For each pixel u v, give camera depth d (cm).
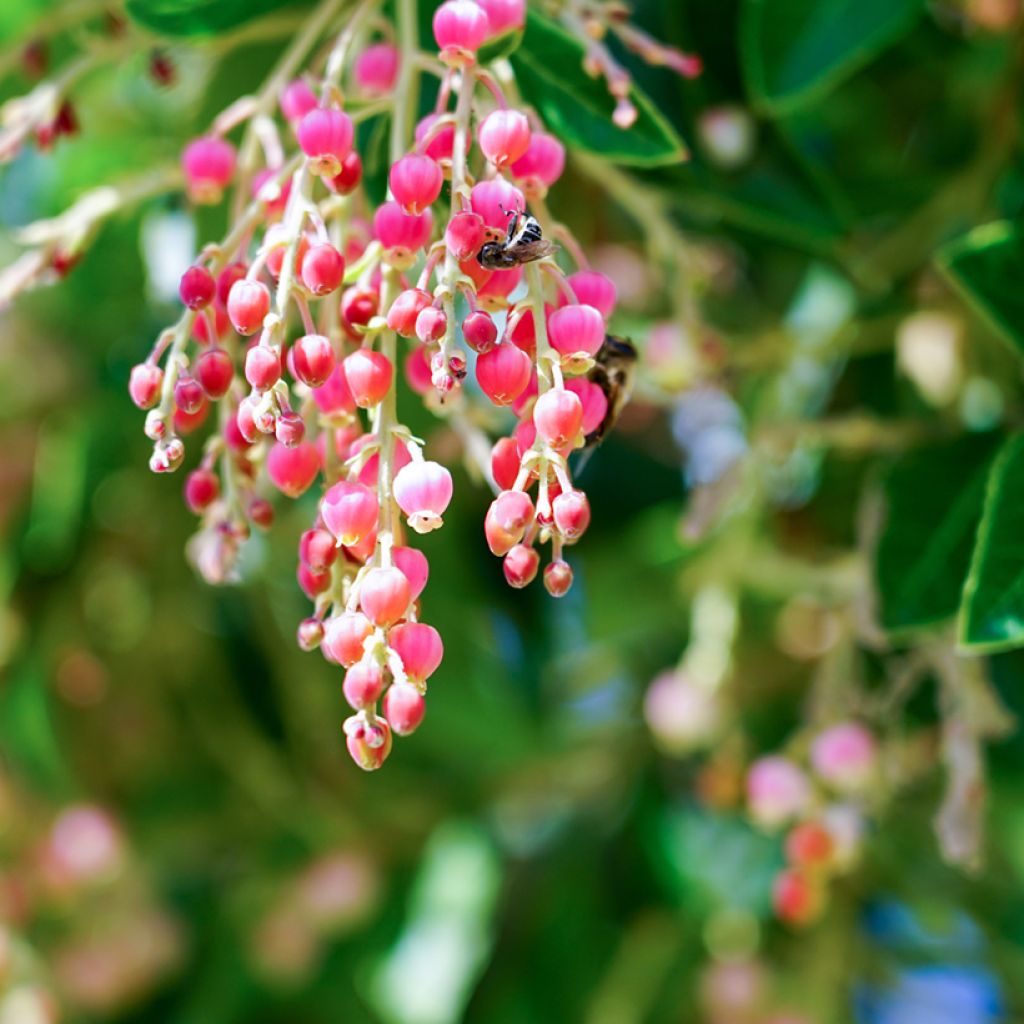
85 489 77
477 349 46
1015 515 52
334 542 47
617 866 80
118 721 84
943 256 55
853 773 60
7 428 78
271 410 46
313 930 79
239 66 61
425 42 53
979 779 57
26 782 81
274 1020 79
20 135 54
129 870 83
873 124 71
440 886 76
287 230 47
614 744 82
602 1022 73
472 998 77
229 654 83
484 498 74
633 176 59
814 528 71
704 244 70
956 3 66
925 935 75
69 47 62
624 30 52
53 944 82
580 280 48
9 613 77
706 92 60
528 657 81
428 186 47
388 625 45
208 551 50
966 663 58
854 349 63
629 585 74
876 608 57
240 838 84
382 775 81
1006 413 59
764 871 75
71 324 77
